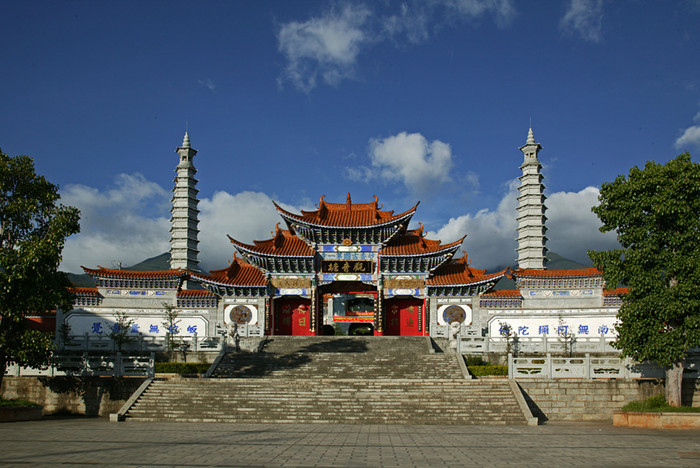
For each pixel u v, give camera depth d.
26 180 40.22
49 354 41.91
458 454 23.69
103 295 61.88
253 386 39.81
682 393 40.84
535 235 92.69
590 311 59.56
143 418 36.59
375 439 28.00
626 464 21.75
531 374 41.25
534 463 21.80
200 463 21.30
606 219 39.12
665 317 36.31
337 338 56.28
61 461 21.69
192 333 62.75
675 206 36.28
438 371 46.00
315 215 67.75
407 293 64.88
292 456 22.86
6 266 37.41
